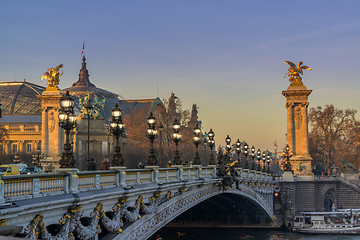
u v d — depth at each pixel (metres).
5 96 196.88
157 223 36.25
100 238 28.62
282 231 97.38
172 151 125.50
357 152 156.00
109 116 186.00
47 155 110.31
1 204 17.42
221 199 80.38
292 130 124.44
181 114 136.00
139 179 32.84
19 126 170.62
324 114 149.50
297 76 126.31
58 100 111.06
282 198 109.81
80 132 126.12
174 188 39.81
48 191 21.14
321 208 115.88
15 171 44.50
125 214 29.86
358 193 117.25
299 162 120.62
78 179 24.16
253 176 80.00
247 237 84.38
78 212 22.97
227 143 63.41
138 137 123.44
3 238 11.03
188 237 80.81
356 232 95.56
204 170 50.38
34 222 19.48
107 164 36.62
